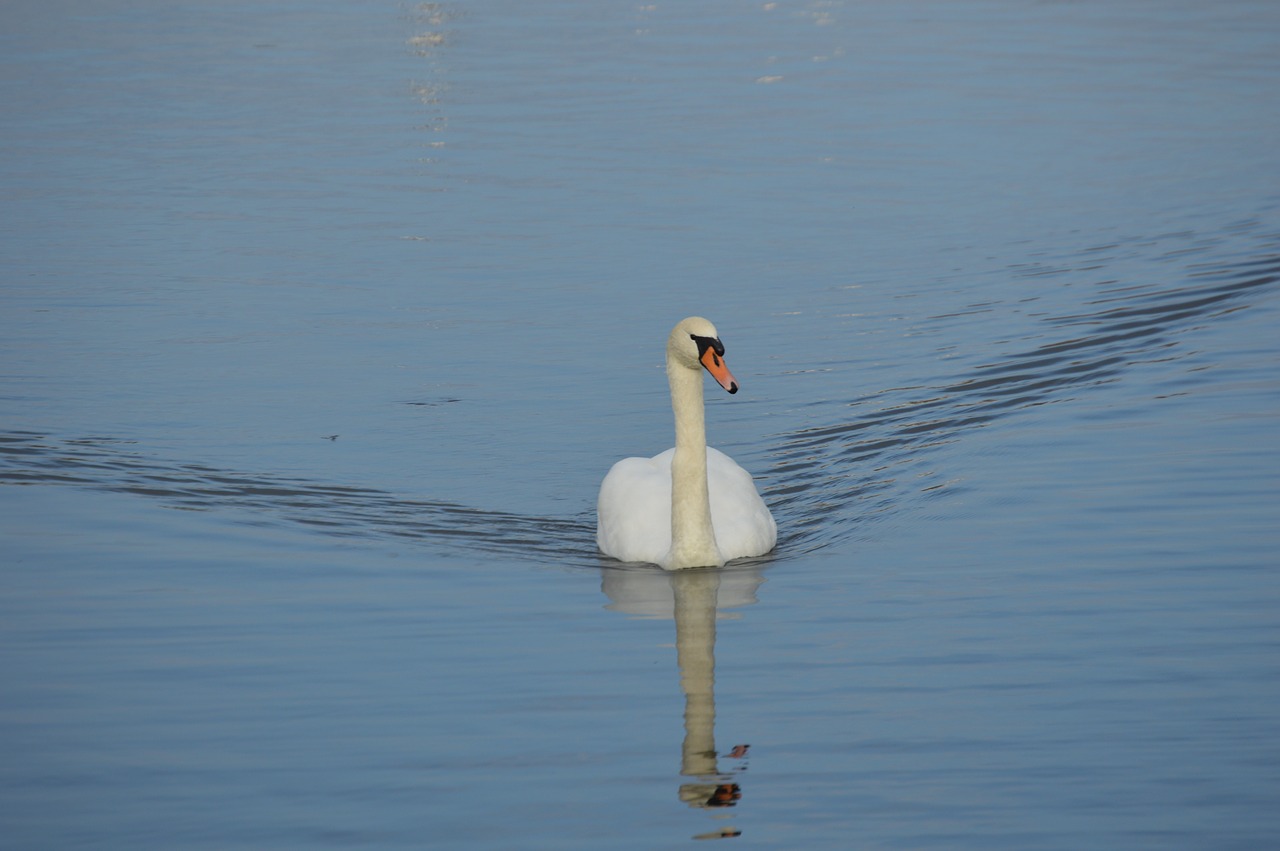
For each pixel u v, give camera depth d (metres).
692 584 14.12
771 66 38.84
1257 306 21.23
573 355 20.20
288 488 16.36
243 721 11.38
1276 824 9.79
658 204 27.11
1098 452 16.69
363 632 13.02
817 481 16.56
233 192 28.42
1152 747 10.77
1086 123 32.62
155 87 37.47
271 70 39.38
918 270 23.33
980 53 40.19
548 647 12.73
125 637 12.86
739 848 9.61
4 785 10.49
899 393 18.67
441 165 30.08
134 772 10.66
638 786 10.41
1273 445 16.59
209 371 19.73
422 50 41.62
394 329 21.25
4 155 31.22
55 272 23.83
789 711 11.48
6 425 17.94
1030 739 10.95
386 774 10.59
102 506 15.82
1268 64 37.94
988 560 14.27
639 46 41.62
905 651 12.46
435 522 15.62
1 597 13.66
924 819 9.92
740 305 21.94
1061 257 23.81
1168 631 12.60
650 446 17.52
